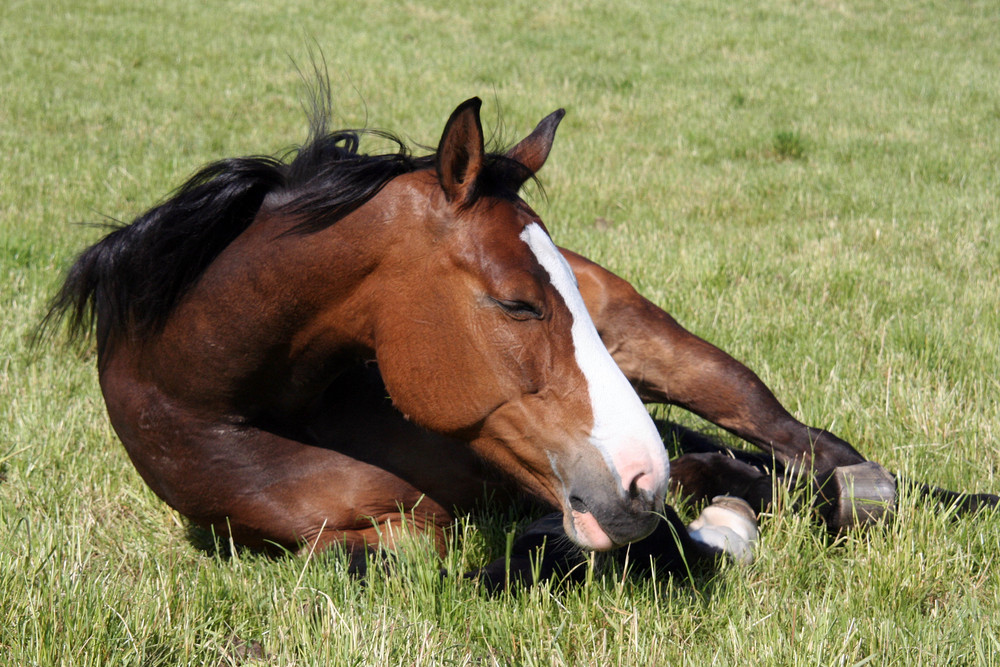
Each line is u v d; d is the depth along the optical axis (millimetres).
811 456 3961
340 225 3051
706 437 4734
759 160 11461
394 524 3504
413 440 3594
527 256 2846
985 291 6785
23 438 4422
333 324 3160
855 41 19375
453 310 2881
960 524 3650
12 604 2832
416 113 12828
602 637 2979
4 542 3369
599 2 21922
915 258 7727
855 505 3611
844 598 3242
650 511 2766
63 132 10891
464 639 2975
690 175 10484
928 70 16922
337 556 3316
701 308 6352
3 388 4980
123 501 4020
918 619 3072
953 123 13273
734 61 17484
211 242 3289
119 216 8117
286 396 3404
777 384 5195
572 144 11742
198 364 3299
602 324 4383
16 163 9352
